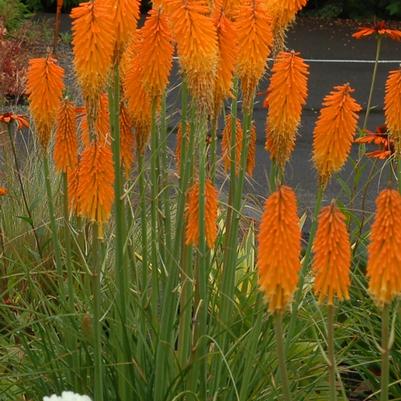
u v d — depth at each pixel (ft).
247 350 13.57
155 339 14.17
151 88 12.66
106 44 11.99
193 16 11.55
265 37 13.00
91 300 14.65
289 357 15.30
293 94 12.54
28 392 14.58
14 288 19.27
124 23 12.21
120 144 13.24
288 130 12.71
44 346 14.33
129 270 14.87
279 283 9.89
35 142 24.54
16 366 15.52
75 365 13.89
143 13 74.84
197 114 11.90
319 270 10.00
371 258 9.92
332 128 12.12
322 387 15.90
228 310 14.28
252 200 23.97
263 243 9.84
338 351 16.56
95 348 12.57
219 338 14.20
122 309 13.39
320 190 12.66
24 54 44.91
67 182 13.76
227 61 12.72
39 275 19.60
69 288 14.14
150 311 14.25
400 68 14.21
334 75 58.18
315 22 76.33
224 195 24.20
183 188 12.89
